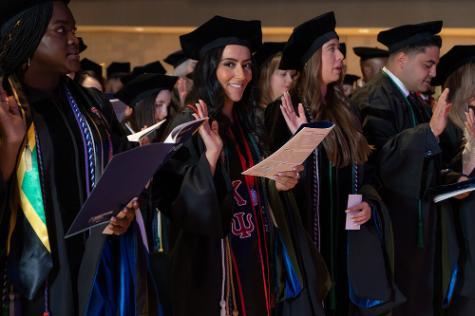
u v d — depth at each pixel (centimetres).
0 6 256
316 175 401
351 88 857
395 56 488
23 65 267
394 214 450
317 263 375
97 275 273
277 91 521
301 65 416
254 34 360
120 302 278
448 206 477
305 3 1209
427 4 1180
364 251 406
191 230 309
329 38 405
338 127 404
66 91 284
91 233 268
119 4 1253
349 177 411
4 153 253
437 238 476
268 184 365
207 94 353
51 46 262
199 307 326
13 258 257
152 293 286
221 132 349
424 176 448
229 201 320
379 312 409
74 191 269
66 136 271
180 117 346
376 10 1191
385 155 446
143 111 594
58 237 263
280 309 376
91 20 1256
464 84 502
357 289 405
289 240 365
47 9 261
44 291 260
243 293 340
